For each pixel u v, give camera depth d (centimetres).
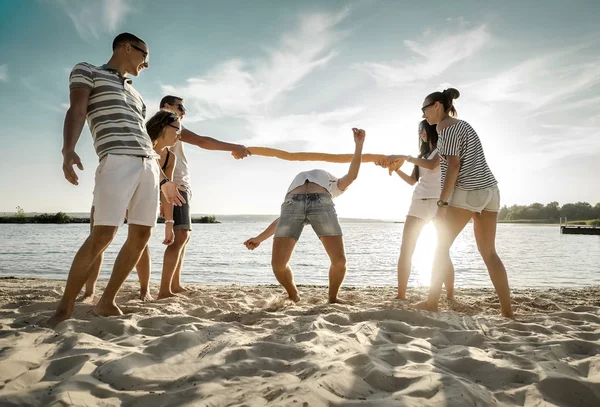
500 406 169
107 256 1298
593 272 1076
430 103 392
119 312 320
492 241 369
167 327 281
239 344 233
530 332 296
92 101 293
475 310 396
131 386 179
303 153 462
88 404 156
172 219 425
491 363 210
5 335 248
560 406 174
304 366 199
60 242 2208
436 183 437
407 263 451
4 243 2100
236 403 158
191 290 510
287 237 412
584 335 284
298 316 331
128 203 294
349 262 1359
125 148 294
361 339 256
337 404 159
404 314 328
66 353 216
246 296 473
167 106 456
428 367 205
